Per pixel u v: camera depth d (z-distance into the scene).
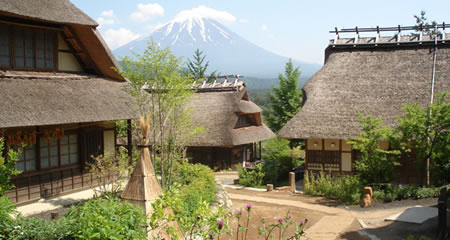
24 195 12.78
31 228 7.47
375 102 19.89
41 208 12.17
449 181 16.45
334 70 22.28
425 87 19.64
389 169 17.11
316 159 21.38
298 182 23.50
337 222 13.56
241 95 31.12
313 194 18.88
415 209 13.87
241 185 22.70
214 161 30.56
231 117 29.62
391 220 12.98
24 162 12.84
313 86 21.78
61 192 14.12
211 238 6.73
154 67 14.03
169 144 15.34
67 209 12.10
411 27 22.83
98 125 15.70
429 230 11.41
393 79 20.67
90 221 6.54
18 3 12.47
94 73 16.41
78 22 14.06
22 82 12.61
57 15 13.50
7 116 10.95
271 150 27.03
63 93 13.38
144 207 8.70
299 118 20.34
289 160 26.84
